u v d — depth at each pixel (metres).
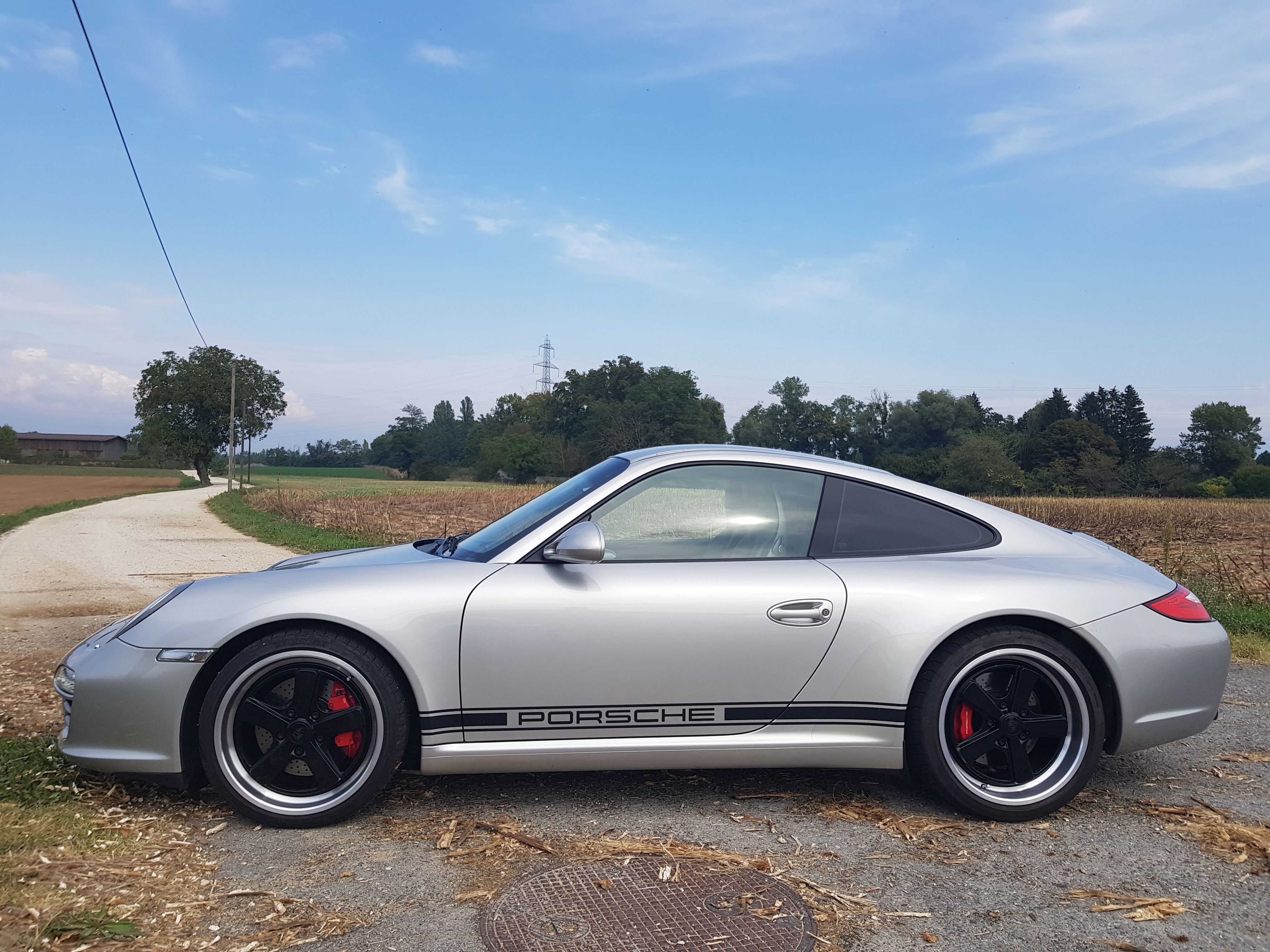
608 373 128.38
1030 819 2.94
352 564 3.20
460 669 2.84
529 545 3.02
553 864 2.54
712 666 2.90
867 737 2.96
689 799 3.10
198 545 16.72
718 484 3.18
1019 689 2.97
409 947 2.03
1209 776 3.45
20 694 4.57
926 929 2.16
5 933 2.00
